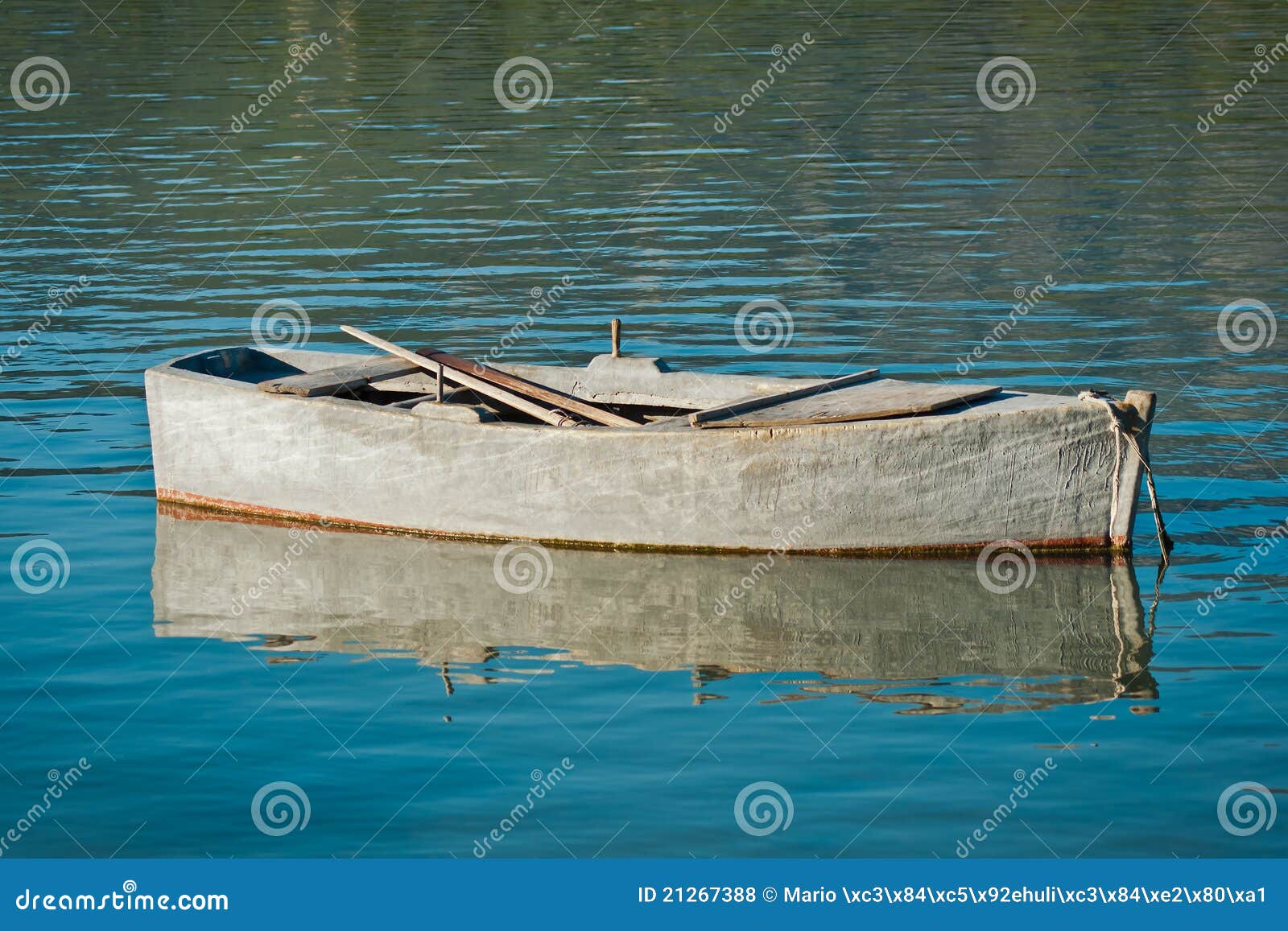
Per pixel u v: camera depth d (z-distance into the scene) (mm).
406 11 34562
